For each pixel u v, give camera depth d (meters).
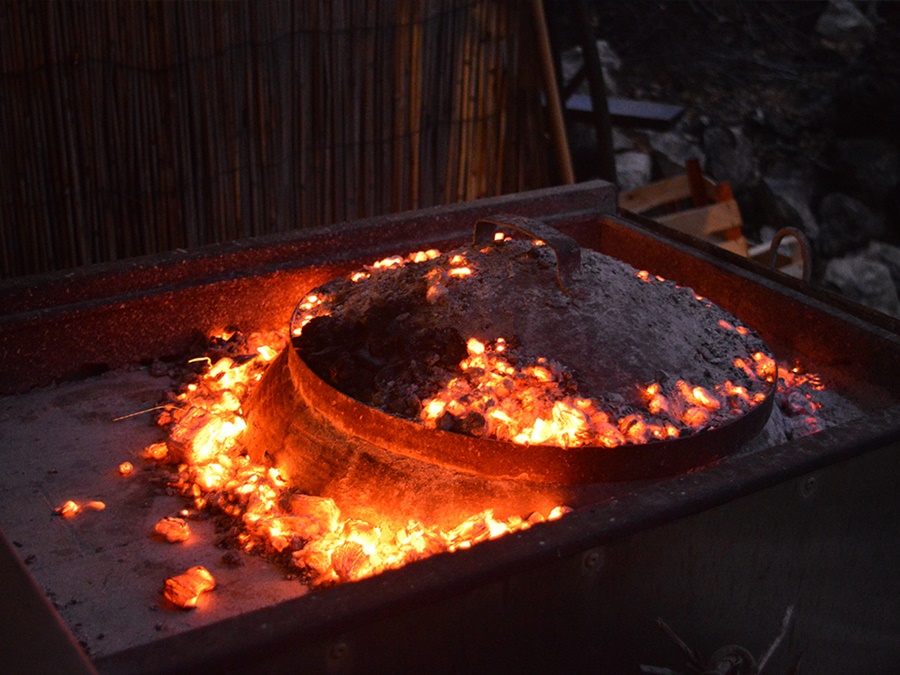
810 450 1.64
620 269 2.03
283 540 1.70
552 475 1.65
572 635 1.48
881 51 6.14
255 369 2.26
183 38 2.96
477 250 2.02
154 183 3.08
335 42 3.17
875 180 5.82
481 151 3.57
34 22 2.79
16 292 2.11
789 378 2.24
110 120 2.96
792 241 4.58
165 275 2.27
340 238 2.47
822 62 6.52
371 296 1.94
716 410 1.76
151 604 1.60
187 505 1.87
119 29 2.88
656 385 1.75
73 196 2.99
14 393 2.17
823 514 1.71
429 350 1.76
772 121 6.19
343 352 1.79
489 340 1.78
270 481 1.83
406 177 3.46
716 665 1.61
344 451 1.75
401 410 1.69
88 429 2.08
